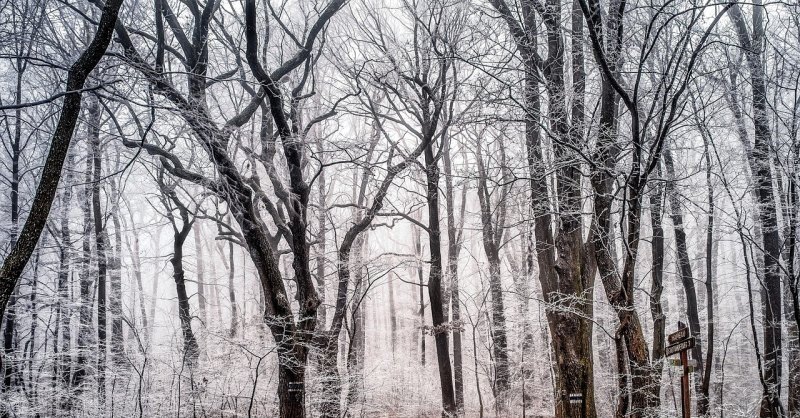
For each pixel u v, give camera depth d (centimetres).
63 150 596
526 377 1745
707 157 1040
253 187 1247
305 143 1177
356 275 1656
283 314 1043
